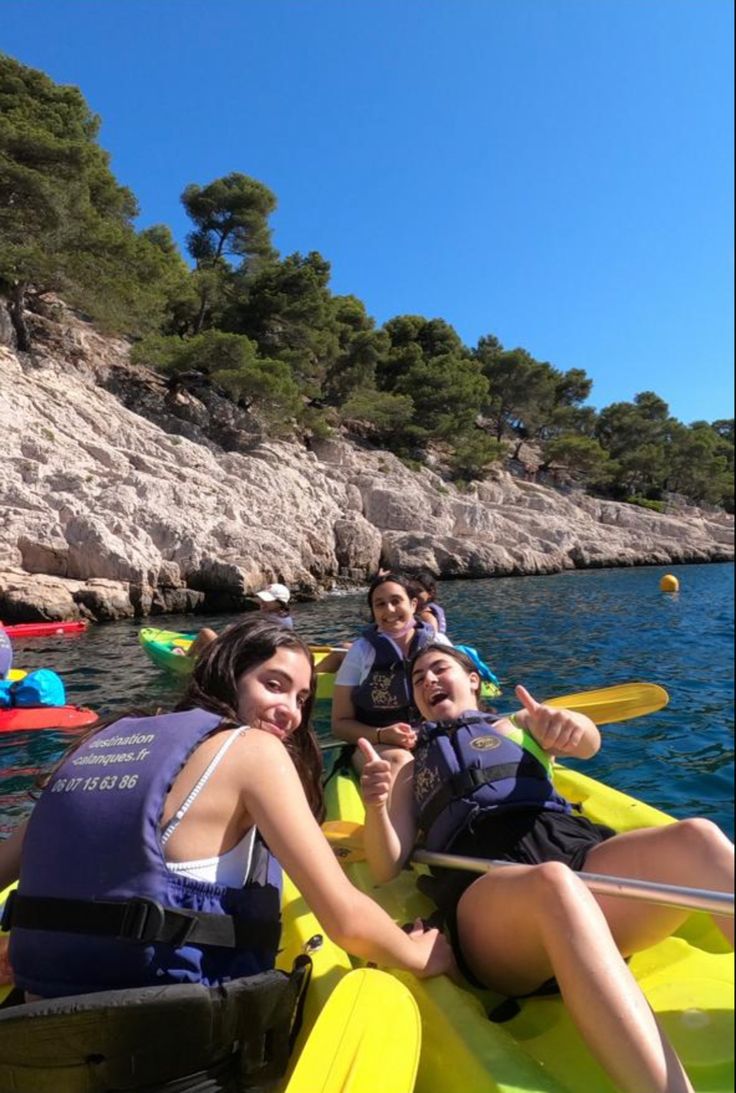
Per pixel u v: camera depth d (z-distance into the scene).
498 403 55.12
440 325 57.84
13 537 17.61
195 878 1.60
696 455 60.81
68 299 28.45
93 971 1.55
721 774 5.66
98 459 22.50
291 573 21.06
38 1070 1.48
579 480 55.00
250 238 44.47
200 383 34.12
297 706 2.16
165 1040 1.46
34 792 5.17
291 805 1.72
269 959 1.77
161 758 1.67
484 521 33.78
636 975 2.20
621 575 31.92
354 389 42.81
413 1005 1.74
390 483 32.62
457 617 16.11
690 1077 1.76
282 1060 1.74
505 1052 1.71
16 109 31.80
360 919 1.79
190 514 20.86
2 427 20.89
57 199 26.39
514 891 1.82
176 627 15.38
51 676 7.27
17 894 1.67
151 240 44.66
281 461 30.73
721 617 16.06
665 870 2.01
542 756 2.49
